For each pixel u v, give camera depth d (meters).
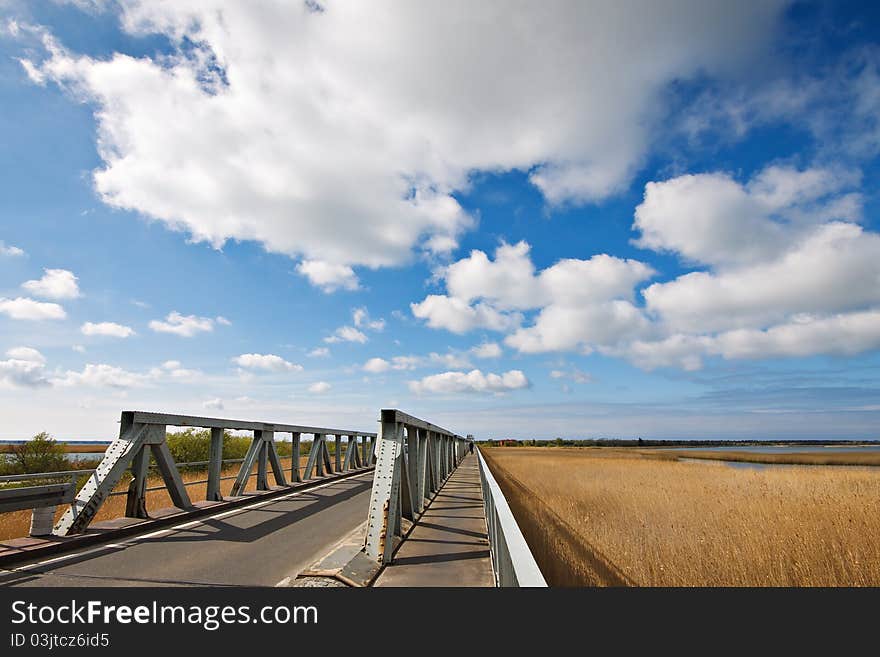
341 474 18.70
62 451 19.00
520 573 2.01
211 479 10.67
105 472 7.64
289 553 6.63
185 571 5.73
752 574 7.20
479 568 6.00
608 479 20.25
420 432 11.39
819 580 7.04
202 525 8.54
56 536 6.84
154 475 16.75
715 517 10.77
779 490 15.23
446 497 13.56
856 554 7.55
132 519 8.20
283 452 27.62
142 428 8.40
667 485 17.36
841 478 19.39
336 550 6.47
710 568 7.39
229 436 22.97
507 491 14.89
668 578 7.07
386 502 6.55
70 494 7.09
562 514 11.62
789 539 8.38
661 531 9.44
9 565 5.84
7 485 14.48
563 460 39.09
